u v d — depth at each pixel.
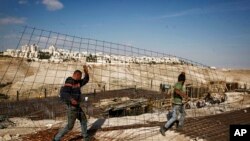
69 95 6.77
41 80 26.34
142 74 24.27
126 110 13.78
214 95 19.38
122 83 23.69
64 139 7.68
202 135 8.02
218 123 9.60
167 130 8.42
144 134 8.12
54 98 18.03
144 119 10.81
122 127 9.08
